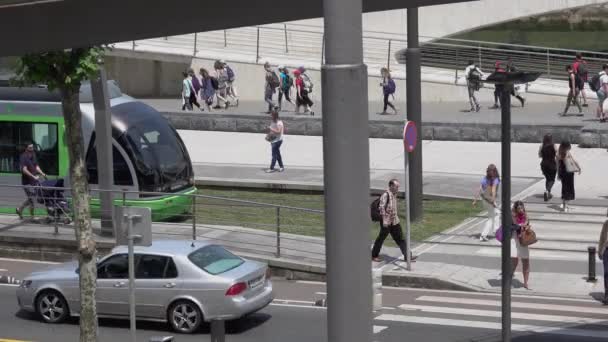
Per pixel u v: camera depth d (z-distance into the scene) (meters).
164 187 47.03
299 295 37.62
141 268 32.84
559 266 39.91
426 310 35.00
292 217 48.66
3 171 48.62
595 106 69.06
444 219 47.28
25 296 34.59
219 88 73.75
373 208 40.16
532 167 56.09
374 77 76.12
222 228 45.91
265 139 62.03
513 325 32.88
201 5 19.14
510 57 83.62
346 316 11.54
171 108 74.06
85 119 46.78
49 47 20.80
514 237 37.03
